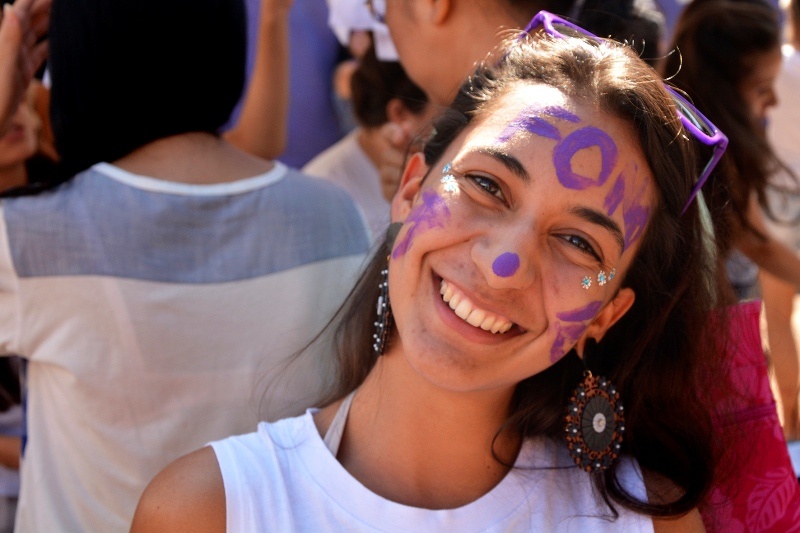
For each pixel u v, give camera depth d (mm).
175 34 2215
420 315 1629
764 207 3275
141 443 2207
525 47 1783
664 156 1697
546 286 1603
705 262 1917
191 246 2250
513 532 1731
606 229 1625
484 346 1599
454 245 1610
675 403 1919
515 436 1826
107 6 2172
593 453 1812
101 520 2217
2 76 2482
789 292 4121
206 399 2250
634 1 2508
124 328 2180
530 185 1598
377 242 2199
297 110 4988
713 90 3184
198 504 1651
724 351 1970
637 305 1875
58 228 2170
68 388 2188
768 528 1987
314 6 4934
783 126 4434
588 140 1614
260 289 2301
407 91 3508
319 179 2545
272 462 1707
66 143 2264
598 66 1688
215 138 2389
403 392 1727
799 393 3312
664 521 1825
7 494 2627
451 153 1723
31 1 2514
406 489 1735
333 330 2127
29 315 2180
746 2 3230
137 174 2258
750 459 1995
